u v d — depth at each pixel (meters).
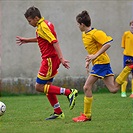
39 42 23.20
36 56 41.47
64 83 41.22
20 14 41.12
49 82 23.56
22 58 41.41
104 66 22.34
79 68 41.59
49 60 22.95
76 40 41.62
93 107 28.39
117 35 41.75
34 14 22.86
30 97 38.38
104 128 19.83
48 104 31.75
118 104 30.14
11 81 41.12
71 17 41.50
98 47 22.34
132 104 30.06
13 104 32.19
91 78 22.31
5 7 41.09
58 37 41.50
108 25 41.66
